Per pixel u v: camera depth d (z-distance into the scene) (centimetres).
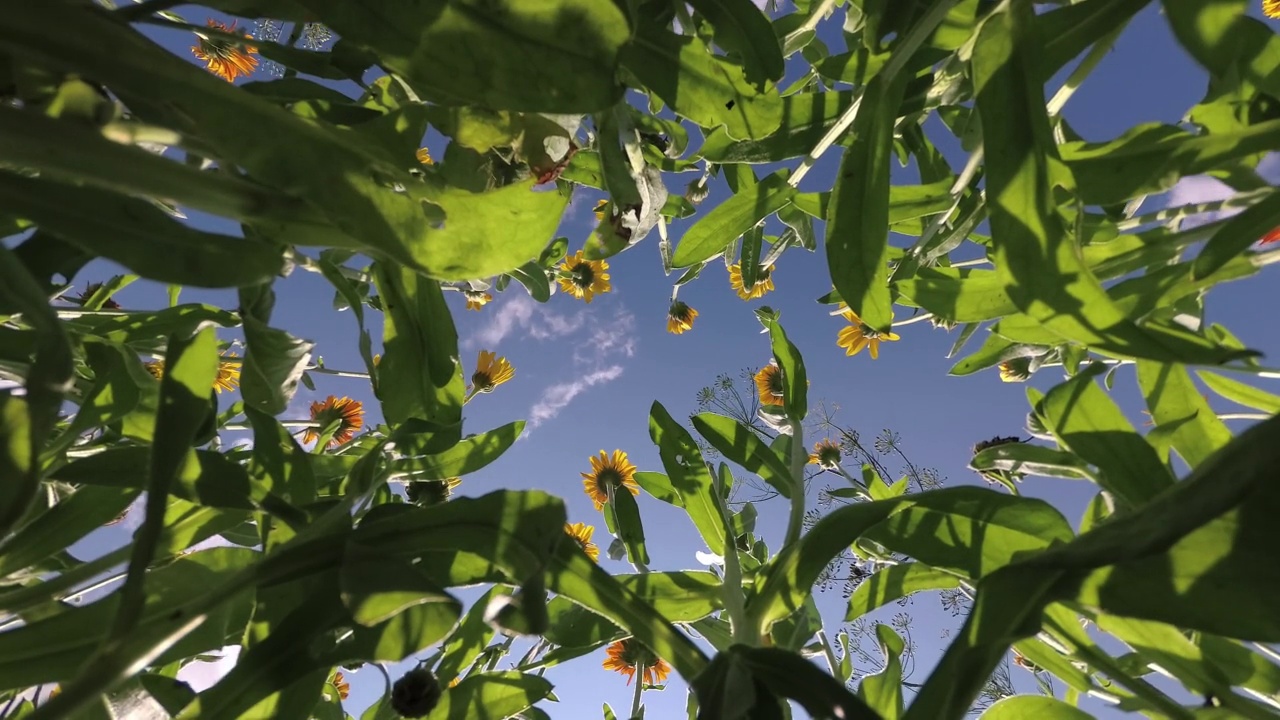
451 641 98
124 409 70
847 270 72
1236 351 51
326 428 139
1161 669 61
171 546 65
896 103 74
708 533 90
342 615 53
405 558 54
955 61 81
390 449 81
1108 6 67
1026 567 49
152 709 65
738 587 83
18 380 72
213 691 50
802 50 144
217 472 62
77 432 68
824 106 90
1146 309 72
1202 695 59
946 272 98
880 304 71
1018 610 48
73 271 64
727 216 100
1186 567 44
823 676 48
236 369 142
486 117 65
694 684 52
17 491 40
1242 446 38
